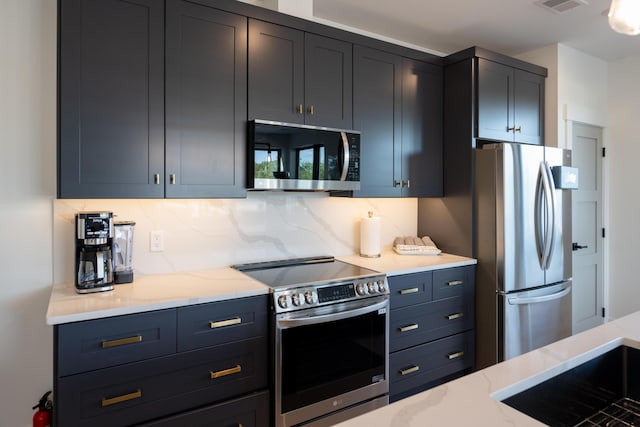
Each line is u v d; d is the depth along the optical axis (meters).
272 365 1.99
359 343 2.24
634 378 1.29
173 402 1.78
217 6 2.15
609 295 3.93
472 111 2.91
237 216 2.55
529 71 3.28
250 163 2.24
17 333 2.00
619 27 1.22
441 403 0.92
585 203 3.71
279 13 2.33
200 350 1.83
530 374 1.06
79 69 1.82
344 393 2.19
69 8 1.80
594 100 3.73
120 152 1.92
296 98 2.40
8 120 1.96
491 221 2.81
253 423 1.96
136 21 1.95
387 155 2.80
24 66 1.98
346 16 2.89
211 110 2.14
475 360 2.91
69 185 1.81
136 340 1.68
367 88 2.70
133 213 2.24
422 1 2.68
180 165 2.07
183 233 2.38
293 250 2.77
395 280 2.48
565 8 2.77
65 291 1.91
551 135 3.43
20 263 2.00
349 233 3.03
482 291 2.87
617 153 3.85
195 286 2.01
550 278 2.99
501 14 2.86
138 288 1.97
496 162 2.78
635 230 3.75
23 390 2.01
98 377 1.62
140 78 1.96
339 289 2.18
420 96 2.97
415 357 2.57
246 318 1.95
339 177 2.50
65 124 1.80
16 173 1.98
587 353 1.20
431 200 3.25
